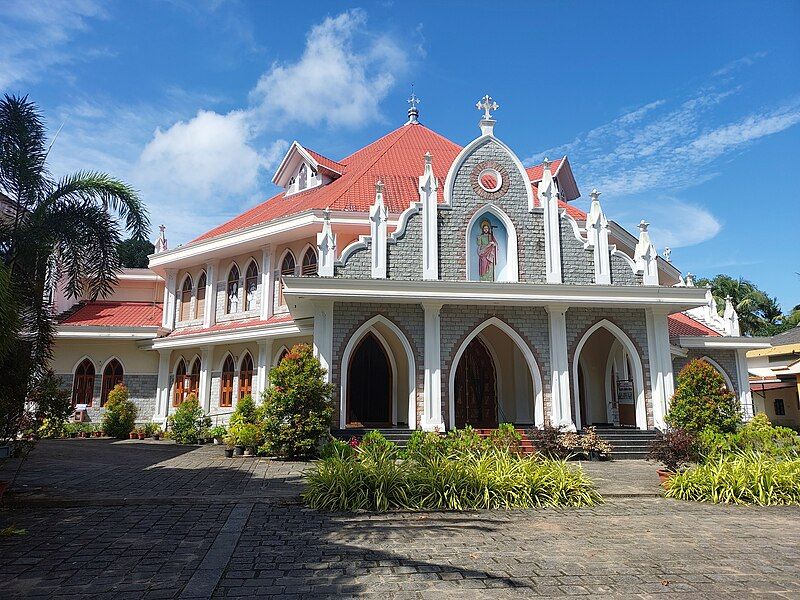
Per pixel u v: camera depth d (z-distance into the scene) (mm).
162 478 12742
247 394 23625
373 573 6273
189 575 6133
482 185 18953
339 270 17609
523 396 21875
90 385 26531
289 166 28578
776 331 51531
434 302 17484
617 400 21094
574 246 19125
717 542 7754
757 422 15836
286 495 10695
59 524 8484
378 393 20297
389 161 26281
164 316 27375
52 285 13078
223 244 24500
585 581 6043
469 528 8430
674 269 26094
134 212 13406
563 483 10508
